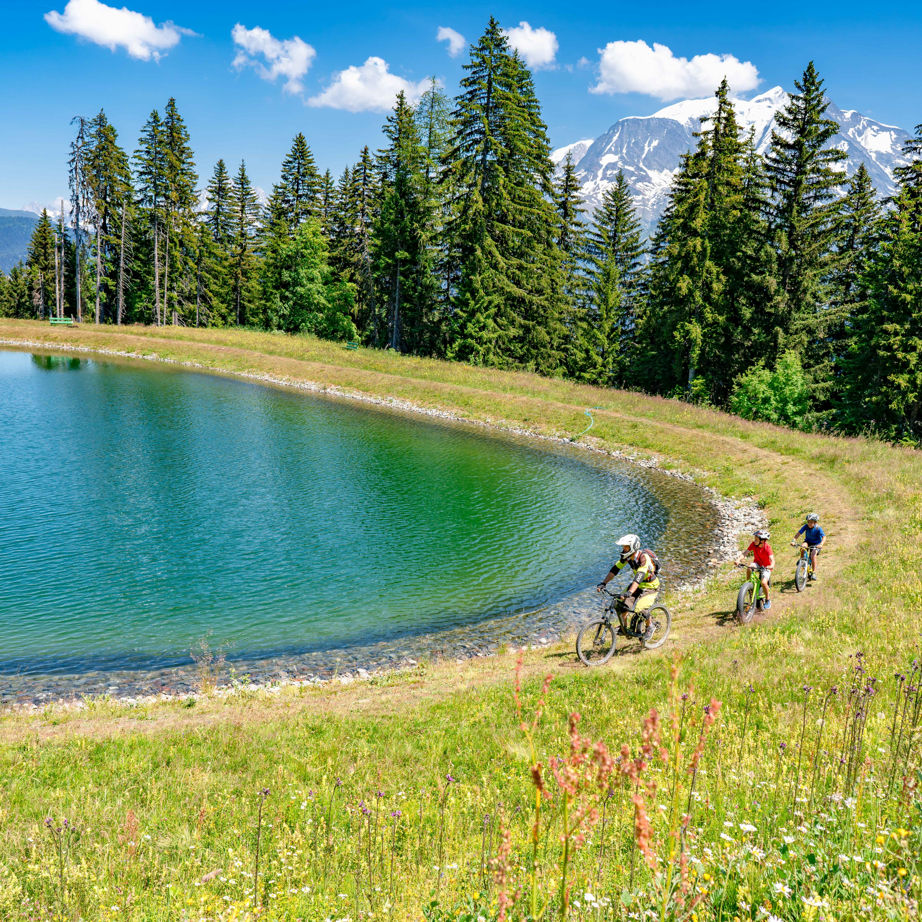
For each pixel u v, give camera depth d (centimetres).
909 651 934
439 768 741
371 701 1011
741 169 4344
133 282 7381
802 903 270
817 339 4125
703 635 1216
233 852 515
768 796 466
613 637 1154
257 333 6462
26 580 1477
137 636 1262
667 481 2831
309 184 7219
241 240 7750
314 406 4125
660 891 271
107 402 3762
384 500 2270
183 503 2094
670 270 4544
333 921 382
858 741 519
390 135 5728
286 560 1683
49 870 482
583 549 1902
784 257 4078
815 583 1451
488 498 2386
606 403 4072
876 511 1969
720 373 4612
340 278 6606
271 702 1013
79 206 6600
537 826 232
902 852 292
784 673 932
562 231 5931
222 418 3541
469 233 4969
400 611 1439
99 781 723
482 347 5012
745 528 2145
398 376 4881
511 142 4844
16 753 795
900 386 3331
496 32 4716
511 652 1253
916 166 3894
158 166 6631
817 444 2948
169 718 942
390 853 505
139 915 407
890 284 3425
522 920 279
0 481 2209
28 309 10031
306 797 638
